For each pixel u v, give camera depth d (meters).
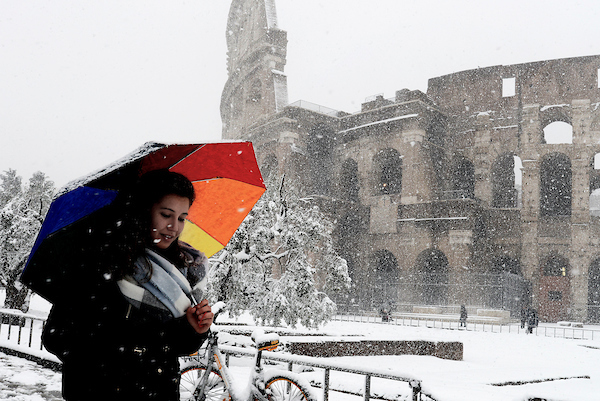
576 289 46.06
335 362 5.39
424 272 50.09
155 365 2.02
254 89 58.56
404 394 7.20
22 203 18.67
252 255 15.70
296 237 16.70
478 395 9.22
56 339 1.88
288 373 4.90
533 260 47.31
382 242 50.06
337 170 53.84
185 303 2.05
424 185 48.44
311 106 53.69
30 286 1.89
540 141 49.72
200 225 2.74
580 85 49.09
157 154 2.33
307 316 16.42
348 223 51.38
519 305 46.06
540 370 15.23
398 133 50.06
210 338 4.76
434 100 54.91
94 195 2.05
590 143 47.59
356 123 53.69
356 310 48.72
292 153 50.06
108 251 1.91
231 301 15.19
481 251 48.84
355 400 8.02
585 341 28.88
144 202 2.04
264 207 16.81
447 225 46.59
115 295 1.92
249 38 60.12
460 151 52.38
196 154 2.41
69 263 1.92
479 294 44.03
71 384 1.90
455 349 18.02
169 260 2.24
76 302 1.90
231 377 4.89
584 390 11.42
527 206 48.28
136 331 1.96
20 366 8.90
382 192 56.09
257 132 54.00
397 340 16.53
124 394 1.93
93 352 1.89
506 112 51.12
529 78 50.81
